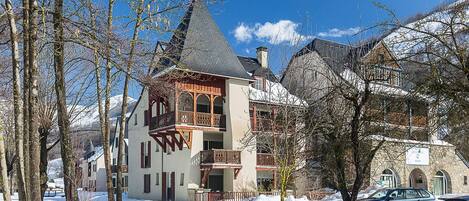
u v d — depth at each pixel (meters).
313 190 31.75
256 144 33.97
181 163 35.47
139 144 42.28
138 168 42.09
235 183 34.84
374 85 13.45
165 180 37.66
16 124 8.55
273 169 34.81
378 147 13.73
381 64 10.67
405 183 37.06
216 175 36.19
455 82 8.74
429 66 9.11
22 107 9.95
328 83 17.02
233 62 36.84
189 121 34.72
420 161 38.53
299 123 18.67
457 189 41.12
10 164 23.83
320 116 15.67
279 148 19.80
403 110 11.43
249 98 35.88
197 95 35.19
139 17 12.59
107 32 10.78
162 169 38.19
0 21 9.97
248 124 36.06
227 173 35.91
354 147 13.49
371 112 13.41
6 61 13.01
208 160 34.28
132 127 43.88
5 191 8.01
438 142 37.69
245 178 35.09
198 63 34.56
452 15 8.77
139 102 42.81
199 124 35.12
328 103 14.82
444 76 8.86
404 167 37.25
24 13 8.89
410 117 11.60
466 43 8.77
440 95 9.04
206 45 34.91
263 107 35.97
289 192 30.67
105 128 14.54
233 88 36.50
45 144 17.50
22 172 8.60
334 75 14.95
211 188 35.88
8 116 19.20
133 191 42.56
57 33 10.45
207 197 33.34
